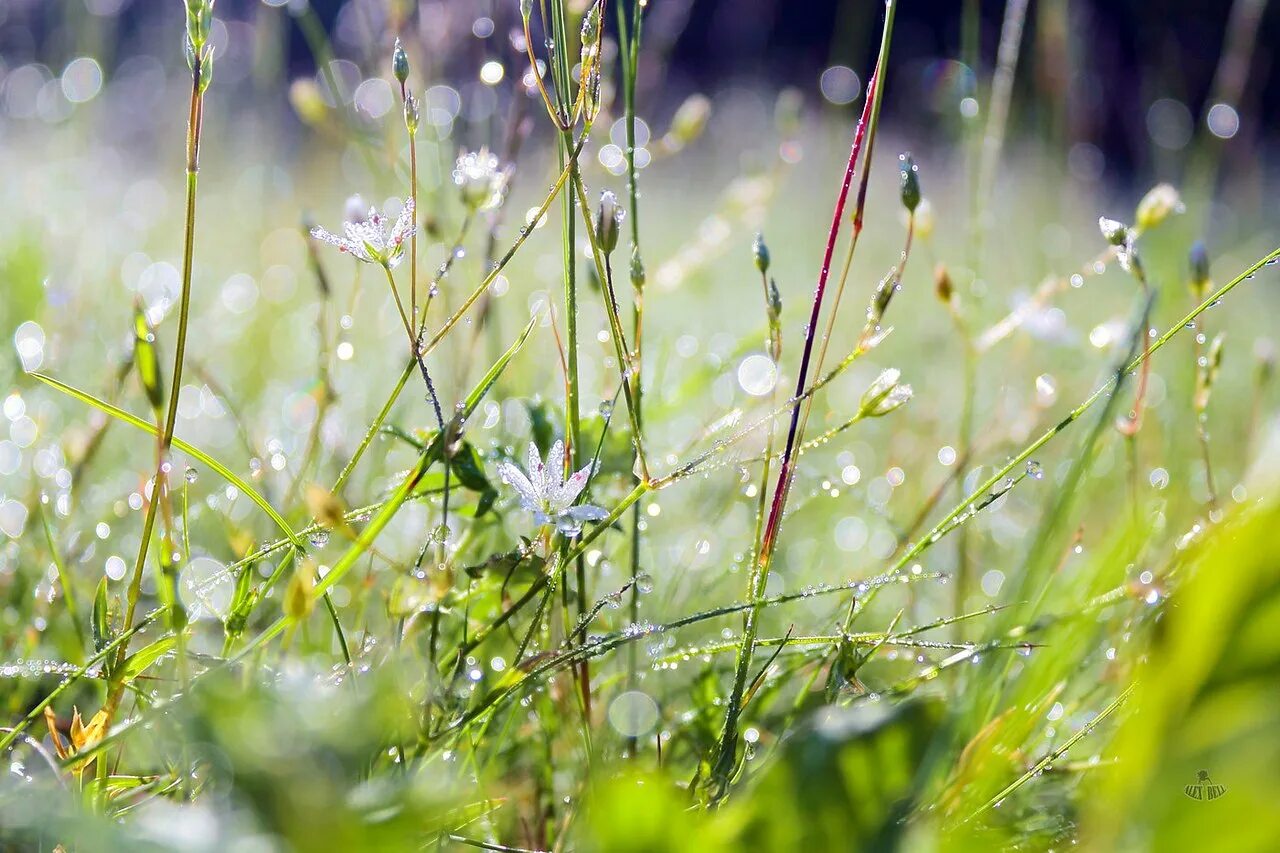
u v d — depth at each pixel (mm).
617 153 388
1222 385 615
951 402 540
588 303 663
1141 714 266
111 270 602
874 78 318
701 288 615
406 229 310
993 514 417
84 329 499
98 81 754
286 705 265
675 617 365
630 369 328
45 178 784
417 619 310
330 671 315
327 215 788
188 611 313
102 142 1041
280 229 763
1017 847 302
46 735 324
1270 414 532
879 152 1440
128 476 409
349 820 262
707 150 1353
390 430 321
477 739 307
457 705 311
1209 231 877
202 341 581
